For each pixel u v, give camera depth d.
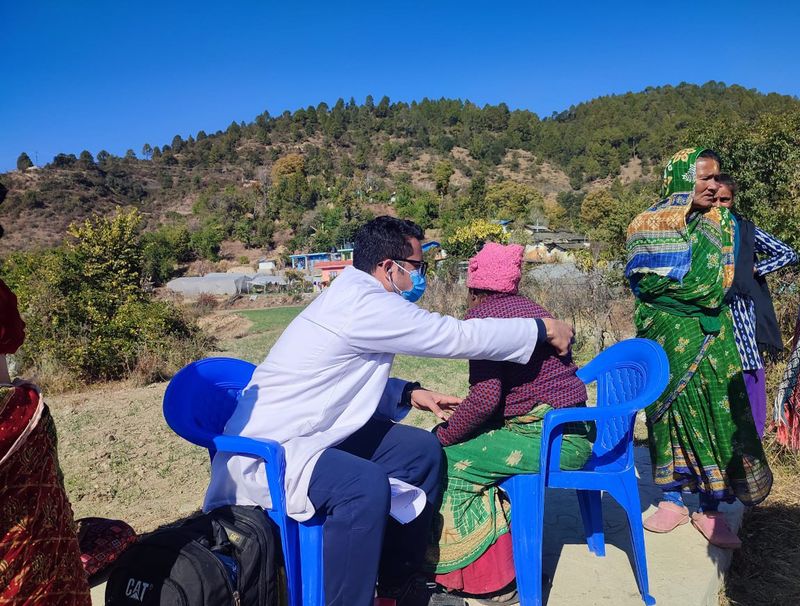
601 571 2.91
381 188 117.94
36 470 1.50
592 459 2.87
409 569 2.50
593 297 11.46
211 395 2.60
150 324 12.88
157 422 7.49
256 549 2.00
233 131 164.50
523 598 2.59
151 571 1.90
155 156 159.00
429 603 2.50
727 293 2.96
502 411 2.65
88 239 12.91
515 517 2.61
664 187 2.98
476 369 2.59
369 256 2.54
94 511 4.79
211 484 2.37
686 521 3.30
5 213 101.19
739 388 2.89
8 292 1.52
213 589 1.87
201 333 14.57
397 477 2.51
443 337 2.35
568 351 2.63
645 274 2.99
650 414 3.12
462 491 2.65
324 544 2.22
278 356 2.43
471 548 2.61
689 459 3.04
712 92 188.12
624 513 3.50
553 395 2.61
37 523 1.50
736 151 8.55
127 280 13.28
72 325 12.23
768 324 3.12
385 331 2.34
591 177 143.25
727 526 3.11
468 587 2.64
